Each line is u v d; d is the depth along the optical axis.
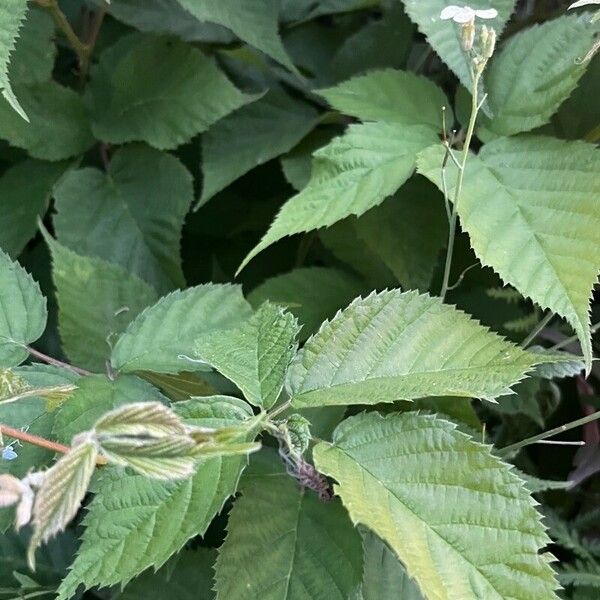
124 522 0.27
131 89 0.47
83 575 0.26
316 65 0.51
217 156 0.46
